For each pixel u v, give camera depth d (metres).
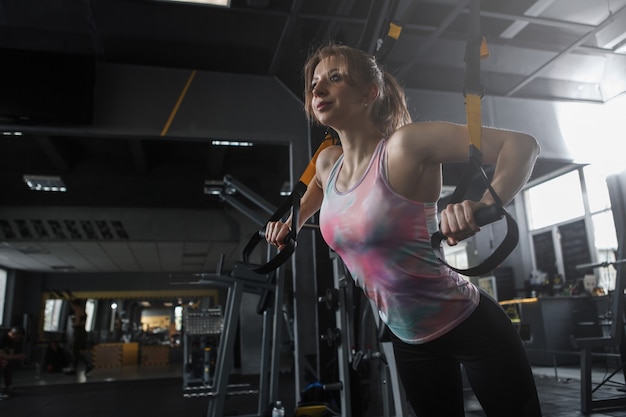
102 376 10.76
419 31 5.33
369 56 0.90
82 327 13.00
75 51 5.26
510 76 6.17
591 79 6.41
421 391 1.00
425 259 0.82
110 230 10.34
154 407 5.68
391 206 0.80
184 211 10.70
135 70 5.25
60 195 9.78
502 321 0.89
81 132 4.93
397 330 0.95
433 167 0.82
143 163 9.36
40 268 15.46
